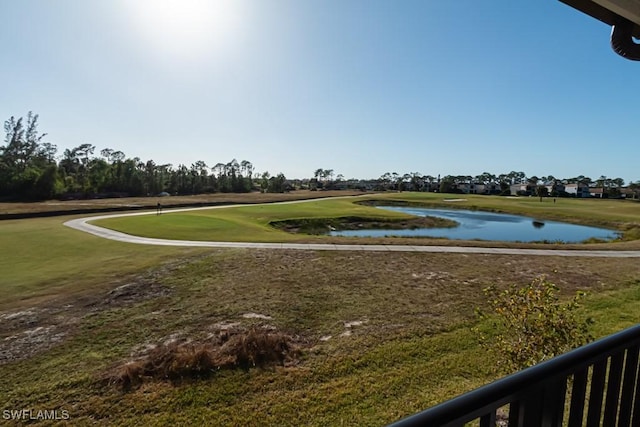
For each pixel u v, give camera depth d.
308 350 5.64
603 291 8.73
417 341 5.89
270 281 9.30
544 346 3.75
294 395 4.50
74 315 7.00
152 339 5.96
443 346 5.70
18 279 9.48
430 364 5.18
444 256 12.84
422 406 4.24
